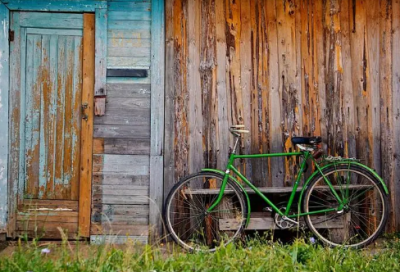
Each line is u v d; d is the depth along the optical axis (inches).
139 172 223.6
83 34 223.9
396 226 230.4
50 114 224.2
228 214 215.8
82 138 222.8
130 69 222.7
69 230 224.1
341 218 217.6
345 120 229.9
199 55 227.0
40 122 223.9
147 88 224.1
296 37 229.3
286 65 228.8
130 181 223.5
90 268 155.6
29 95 223.8
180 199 224.5
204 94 226.8
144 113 223.8
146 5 224.7
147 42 224.4
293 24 229.3
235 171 215.6
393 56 231.0
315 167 228.7
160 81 223.3
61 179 224.7
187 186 225.0
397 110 230.8
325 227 217.2
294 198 224.7
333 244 213.2
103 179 223.3
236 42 228.1
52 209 224.4
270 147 227.9
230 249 180.2
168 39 226.1
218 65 227.3
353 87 230.2
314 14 229.9
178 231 224.1
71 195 224.8
